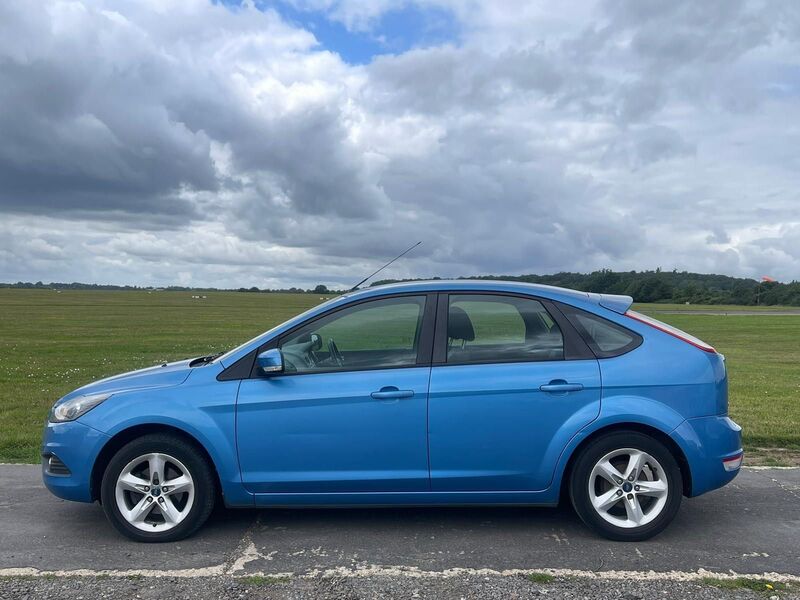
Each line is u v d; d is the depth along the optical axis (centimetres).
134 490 454
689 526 486
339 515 511
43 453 471
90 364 1595
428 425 447
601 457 450
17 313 4869
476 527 484
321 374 458
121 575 400
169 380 466
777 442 763
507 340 467
